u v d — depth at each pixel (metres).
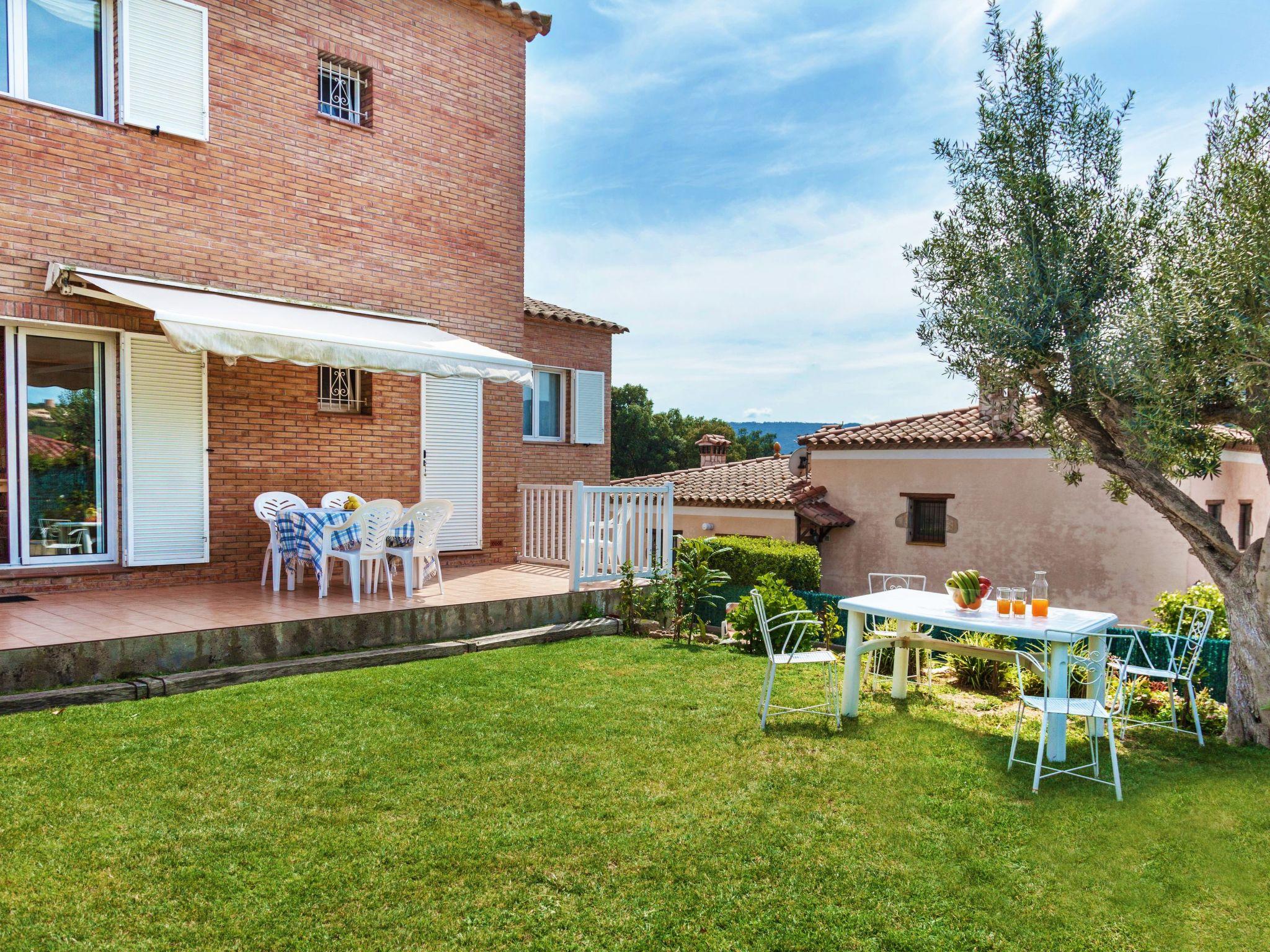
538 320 20.98
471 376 11.44
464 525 14.22
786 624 11.03
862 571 22.20
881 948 4.30
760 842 5.41
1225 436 9.63
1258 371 7.45
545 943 4.19
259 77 11.52
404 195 13.21
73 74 10.12
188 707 7.33
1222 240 7.81
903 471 21.50
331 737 6.85
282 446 11.96
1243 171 7.71
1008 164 9.02
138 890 4.48
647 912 4.53
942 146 9.52
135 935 4.09
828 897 4.77
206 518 11.21
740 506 23.33
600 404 22.73
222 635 8.36
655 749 7.08
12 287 9.48
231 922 4.23
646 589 12.77
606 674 9.46
